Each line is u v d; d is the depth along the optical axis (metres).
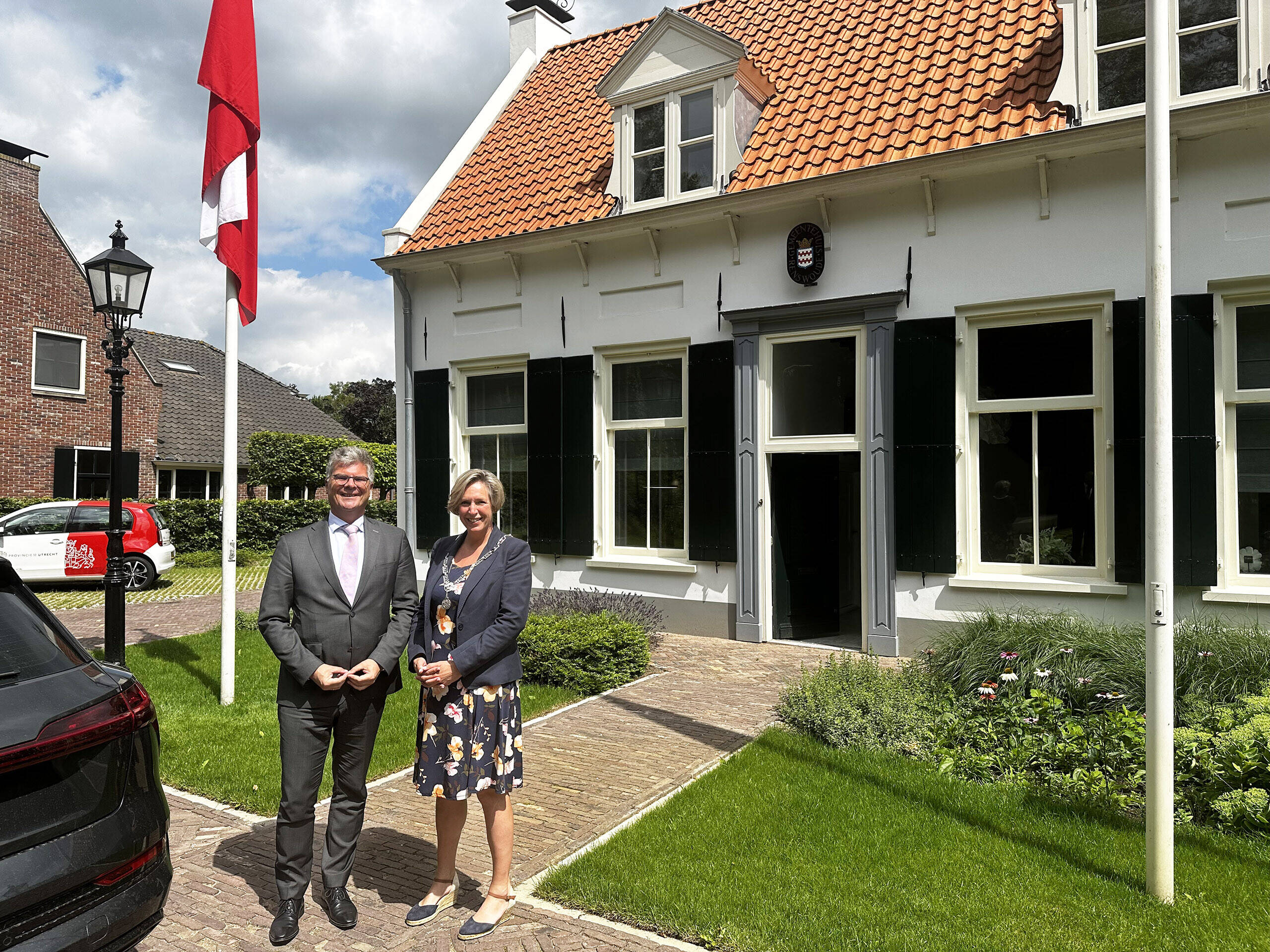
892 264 7.89
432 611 3.22
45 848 2.33
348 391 49.41
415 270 10.84
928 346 7.65
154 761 2.77
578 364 9.68
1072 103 7.04
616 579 9.54
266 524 19.97
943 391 7.58
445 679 3.04
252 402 26.20
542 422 9.91
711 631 8.91
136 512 14.14
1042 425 7.38
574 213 9.74
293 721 3.15
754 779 4.54
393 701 6.43
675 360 9.31
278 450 21.89
